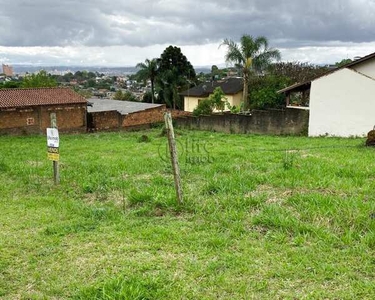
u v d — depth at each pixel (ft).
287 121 76.89
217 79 168.66
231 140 61.41
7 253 16.37
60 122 89.76
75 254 16.07
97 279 13.94
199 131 87.25
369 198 20.92
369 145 45.62
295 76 118.42
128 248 16.35
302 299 12.18
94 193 25.88
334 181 24.45
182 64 160.35
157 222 19.53
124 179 28.78
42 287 13.65
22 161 39.73
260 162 33.63
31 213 22.06
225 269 14.32
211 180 25.62
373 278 13.32
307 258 14.74
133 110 110.83
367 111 68.54
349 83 69.46
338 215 18.10
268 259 14.90
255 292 12.80
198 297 12.64
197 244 16.55
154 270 14.52
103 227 19.13
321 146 47.98
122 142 59.82
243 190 23.34
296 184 24.30
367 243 15.43
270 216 18.47
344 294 12.35
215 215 19.58
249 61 106.11
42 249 16.67
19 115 83.20
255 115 80.38
